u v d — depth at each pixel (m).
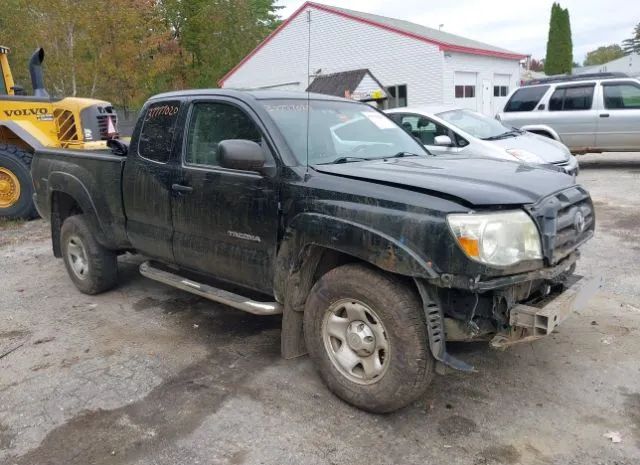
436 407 3.52
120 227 5.11
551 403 3.52
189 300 5.58
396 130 4.89
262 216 3.79
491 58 24.75
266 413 3.53
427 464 3.00
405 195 3.17
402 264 3.06
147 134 4.77
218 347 4.50
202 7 27.59
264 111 3.98
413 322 3.15
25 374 4.16
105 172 5.13
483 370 3.95
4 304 5.67
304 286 3.71
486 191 3.10
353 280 3.33
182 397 3.76
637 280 5.53
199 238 4.32
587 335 4.41
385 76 23.12
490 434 3.24
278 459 3.09
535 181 3.44
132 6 20.50
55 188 5.67
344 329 3.50
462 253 2.94
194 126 4.41
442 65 21.52
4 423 3.53
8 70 10.34
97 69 19.31
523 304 3.21
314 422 3.41
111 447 3.25
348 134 4.35
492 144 8.58
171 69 25.55
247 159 3.60
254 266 3.94
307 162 3.77
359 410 3.51
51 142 9.83
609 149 12.38
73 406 3.69
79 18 18.36
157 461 3.11
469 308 3.16
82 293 5.87
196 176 4.25
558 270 3.21
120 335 4.80
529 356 4.12
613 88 12.23
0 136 9.88
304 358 4.25
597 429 3.24
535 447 3.11
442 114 9.40
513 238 3.02
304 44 25.11
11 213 9.55
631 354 4.08
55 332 4.92
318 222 3.41
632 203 8.98
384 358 3.30
